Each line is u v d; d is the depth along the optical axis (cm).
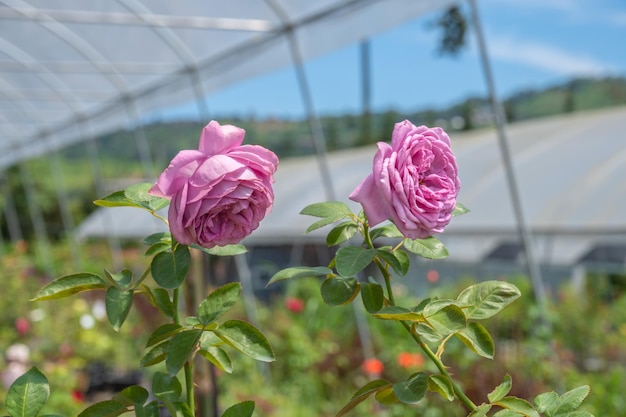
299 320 852
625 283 1162
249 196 97
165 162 1392
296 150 1570
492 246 1352
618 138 1262
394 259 106
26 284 873
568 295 958
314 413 604
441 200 99
